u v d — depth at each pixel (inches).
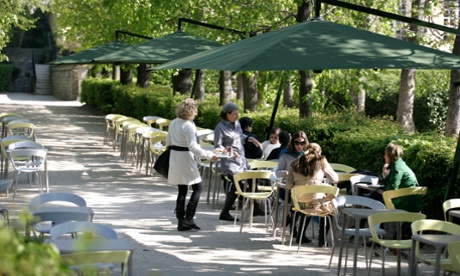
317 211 369.4
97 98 1438.2
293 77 684.1
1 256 97.6
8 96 1959.9
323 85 673.0
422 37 724.0
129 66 1219.9
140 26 965.8
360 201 342.6
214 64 366.9
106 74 1817.2
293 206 393.4
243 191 440.8
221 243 387.2
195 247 375.9
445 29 392.5
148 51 697.6
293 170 380.8
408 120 740.0
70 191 538.6
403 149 411.2
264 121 644.1
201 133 664.4
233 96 1568.7
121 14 1021.2
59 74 1968.5
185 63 436.1
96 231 248.8
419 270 336.2
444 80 925.2
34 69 2193.7
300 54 341.7
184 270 325.4
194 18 818.2
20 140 535.2
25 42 2309.3
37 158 571.5
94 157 746.8
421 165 386.9
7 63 2253.9
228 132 446.9
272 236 409.7
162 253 359.3
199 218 455.5
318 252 373.1
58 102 1749.5
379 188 387.5
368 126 556.4
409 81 737.6
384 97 994.1
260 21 740.7
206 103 837.8
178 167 406.9
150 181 601.9
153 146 634.2
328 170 379.6
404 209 358.0
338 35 373.7
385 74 1029.8
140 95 1094.4
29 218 116.0
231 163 446.3
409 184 369.7
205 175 639.1
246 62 335.0
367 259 354.9
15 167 491.8
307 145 415.2
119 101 1278.3
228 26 767.7
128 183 587.5
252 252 368.5
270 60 335.3
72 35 1450.5
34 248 103.5
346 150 489.7
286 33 382.0
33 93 2142.0
